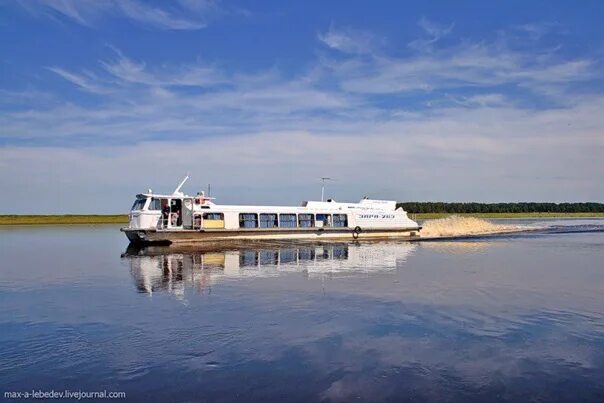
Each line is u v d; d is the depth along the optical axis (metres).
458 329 15.63
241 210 50.31
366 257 36.69
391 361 12.68
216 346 13.93
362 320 16.73
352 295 21.08
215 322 16.47
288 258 35.81
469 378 11.56
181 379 11.56
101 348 13.83
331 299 20.22
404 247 46.28
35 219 135.25
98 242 58.66
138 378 11.64
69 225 129.38
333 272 28.34
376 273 27.84
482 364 12.46
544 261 34.00
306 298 20.44
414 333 15.20
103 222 143.38
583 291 22.12
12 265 33.50
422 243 51.66
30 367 12.41
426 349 13.64
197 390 10.96
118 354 13.30
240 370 12.09
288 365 12.41
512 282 24.59
